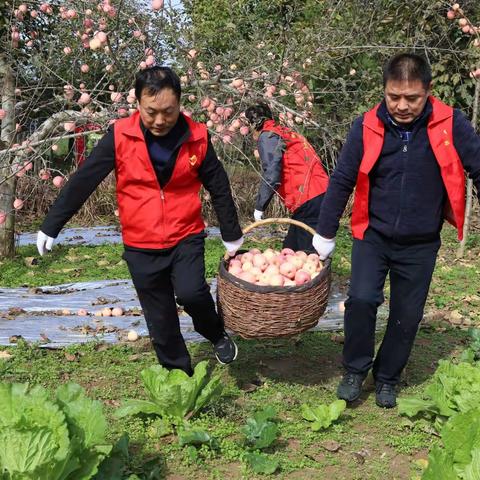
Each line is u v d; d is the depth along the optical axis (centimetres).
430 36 772
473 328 486
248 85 558
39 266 742
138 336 491
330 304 586
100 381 409
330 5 677
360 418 364
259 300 343
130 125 336
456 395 333
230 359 379
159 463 307
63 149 790
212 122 540
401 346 370
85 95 545
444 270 725
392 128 339
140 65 559
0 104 743
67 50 624
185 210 350
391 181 346
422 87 321
